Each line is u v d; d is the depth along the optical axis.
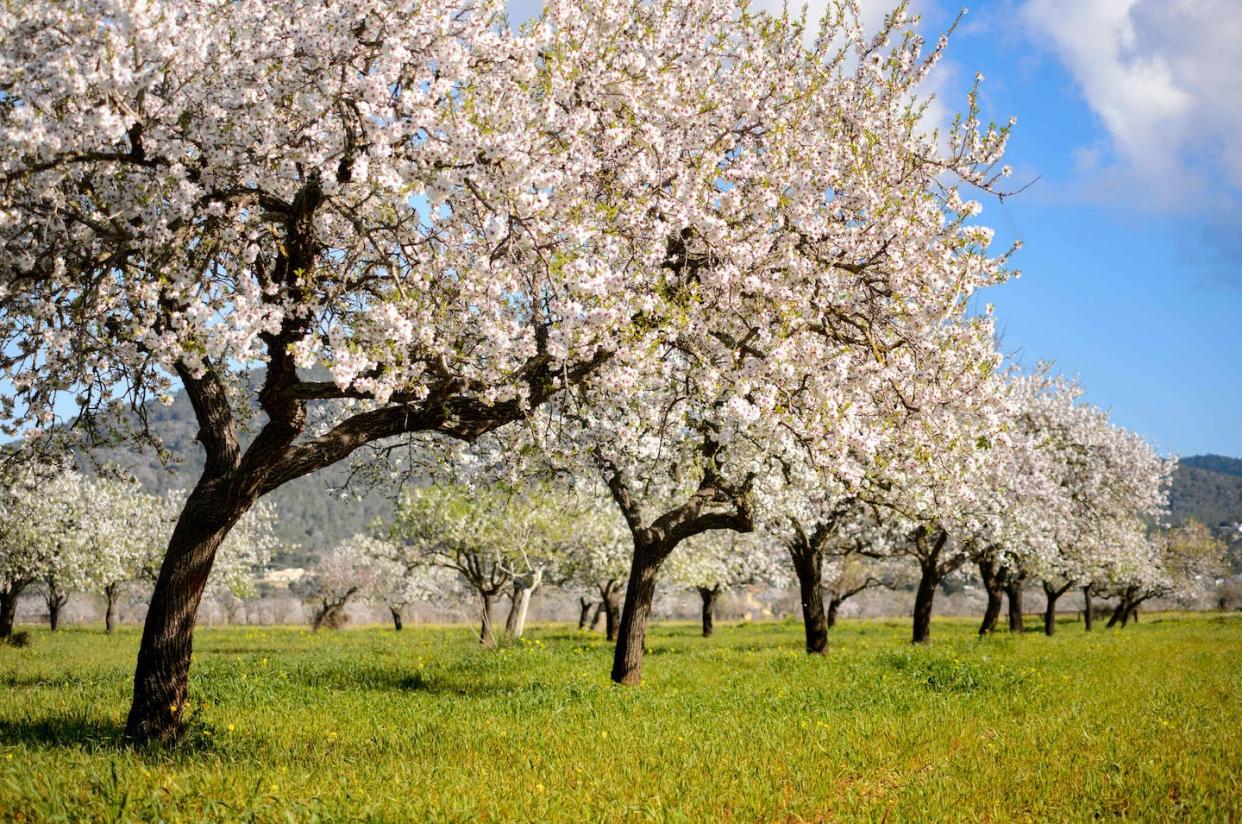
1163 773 8.28
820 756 9.01
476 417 10.34
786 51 12.25
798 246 11.14
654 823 6.34
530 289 9.90
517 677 16.75
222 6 8.68
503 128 8.34
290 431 9.59
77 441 10.90
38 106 7.23
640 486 17.36
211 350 7.36
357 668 18.42
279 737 9.96
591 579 40.94
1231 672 18.38
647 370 10.19
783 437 11.93
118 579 44.31
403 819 6.14
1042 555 33.06
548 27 8.84
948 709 12.20
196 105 8.49
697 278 11.26
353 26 8.12
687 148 11.03
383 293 9.65
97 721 10.76
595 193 10.49
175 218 8.40
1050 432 36.53
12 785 6.43
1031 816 6.94
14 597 37.09
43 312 8.66
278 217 9.13
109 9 7.02
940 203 12.02
